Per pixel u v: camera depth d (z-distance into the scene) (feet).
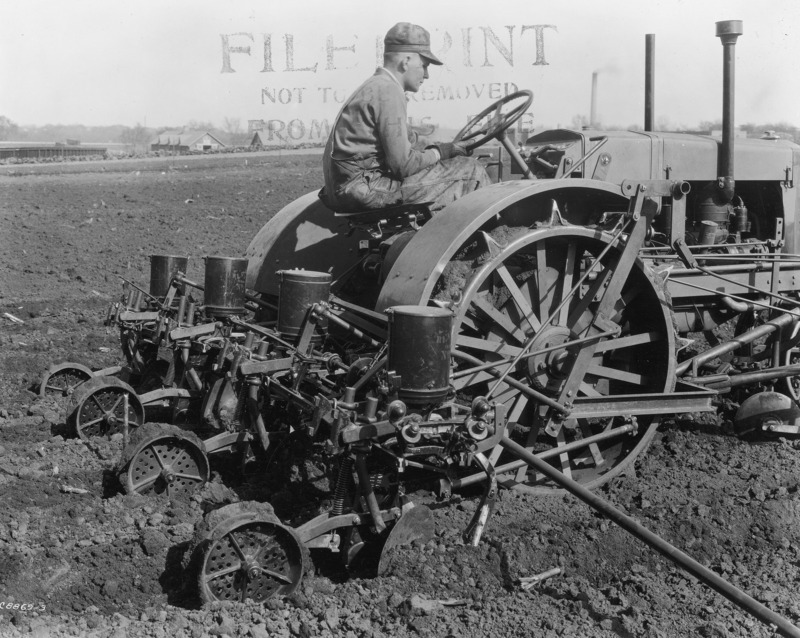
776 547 15.25
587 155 17.39
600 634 12.26
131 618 12.70
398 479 14.57
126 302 22.02
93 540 14.83
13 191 69.10
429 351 12.90
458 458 13.41
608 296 16.42
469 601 13.12
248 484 17.33
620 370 18.22
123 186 72.84
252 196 67.36
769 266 20.02
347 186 17.60
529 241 15.81
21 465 18.07
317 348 18.01
